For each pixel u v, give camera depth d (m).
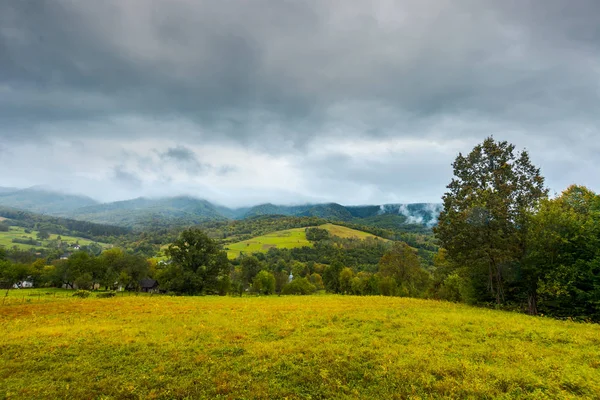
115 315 27.98
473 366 13.44
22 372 13.59
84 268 86.00
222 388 12.02
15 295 54.69
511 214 34.28
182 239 72.06
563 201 33.06
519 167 39.47
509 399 10.77
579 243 28.66
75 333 19.58
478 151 41.88
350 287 82.19
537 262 30.45
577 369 13.30
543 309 31.75
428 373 12.84
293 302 38.25
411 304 35.09
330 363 14.10
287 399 11.32
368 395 11.46
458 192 41.72
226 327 21.59
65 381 12.85
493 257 33.09
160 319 25.47
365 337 18.55
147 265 97.81
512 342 17.55
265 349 15.95
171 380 12.77
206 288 70.12
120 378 12.98
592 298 27.20
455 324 22.12
